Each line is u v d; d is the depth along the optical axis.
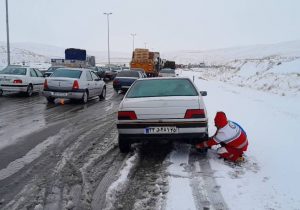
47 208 4.38
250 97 20.59
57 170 5.88
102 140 8.26
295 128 10.00
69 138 8.38
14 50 91.56
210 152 7.18
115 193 4.89
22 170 5.84
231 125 6.57
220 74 55.88
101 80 18.23
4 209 4.34
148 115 6.59
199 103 6.65
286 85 25.73
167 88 7.42
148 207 4.43
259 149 7.44
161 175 5.70
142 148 7.57
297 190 5.07
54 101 16.33
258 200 4.70
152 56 44.47
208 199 4.71
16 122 10.42
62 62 42.75
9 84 17.67
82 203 4.54
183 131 6.57
